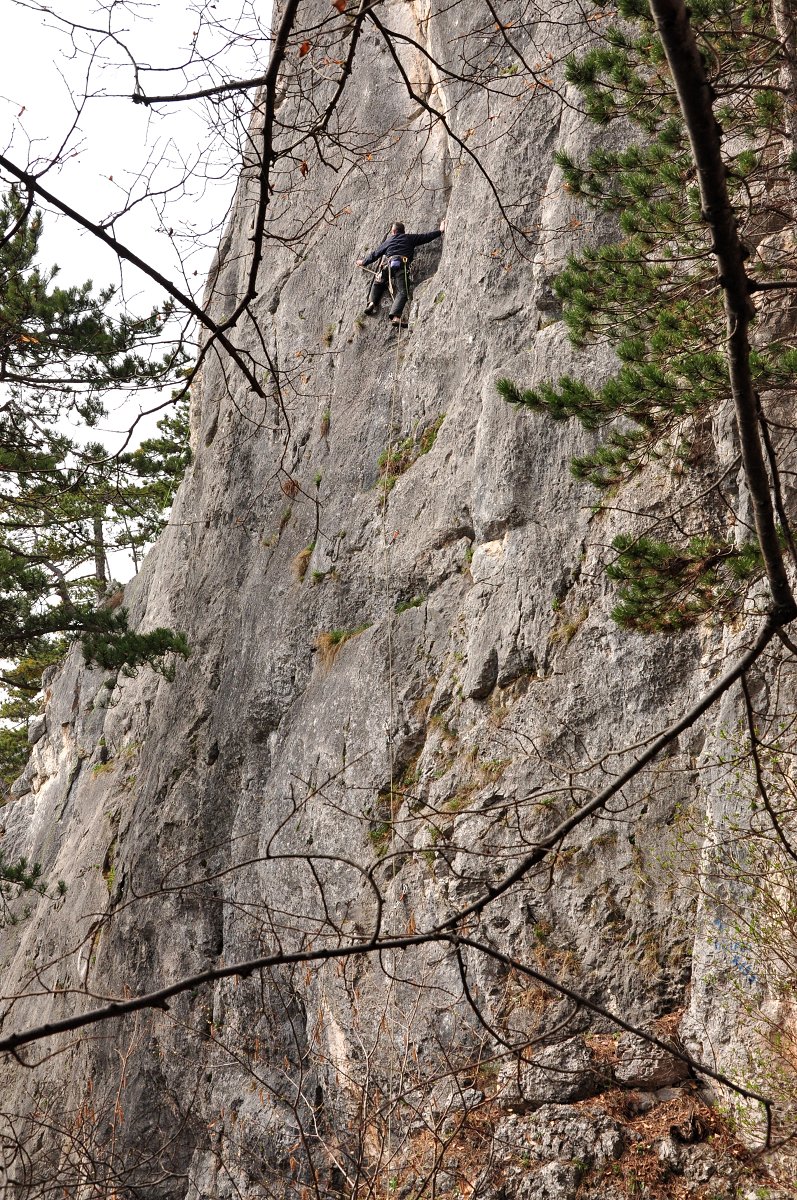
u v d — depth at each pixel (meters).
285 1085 9.29
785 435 7.08
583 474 7.57
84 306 10.97
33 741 23.61
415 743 10.05
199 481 17.36
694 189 6.57
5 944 19.61
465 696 9.62
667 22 2.13
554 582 9.22
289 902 10.44
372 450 12.81
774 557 2.89
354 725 10.72
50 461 12.38
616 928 7.49
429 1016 8.05
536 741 8.62
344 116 15.28
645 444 7.49
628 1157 6.20
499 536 10.11
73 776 20.67
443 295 12.54
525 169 11.48
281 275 16.50
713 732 7.28
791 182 6.94
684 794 7.47
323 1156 8.15
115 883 14.49
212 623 14.80
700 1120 6.22
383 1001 8.52
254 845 11.71
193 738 13.90
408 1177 6.43
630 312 7.38
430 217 13.53
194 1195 9.65
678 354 6.95
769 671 6.88
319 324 15.09
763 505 2.85
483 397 11.02
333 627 12.09
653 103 7.42
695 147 2.35
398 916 8.88
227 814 12.66
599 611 8.70
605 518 8.97
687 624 7.32
